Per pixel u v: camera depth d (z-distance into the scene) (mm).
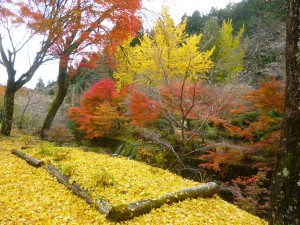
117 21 8320
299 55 2361
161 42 12102
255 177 8078
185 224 4215
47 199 4918
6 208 4438
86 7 8000
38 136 13172
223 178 9750
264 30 17172
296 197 2311
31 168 6535
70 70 10930
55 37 8805
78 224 4113
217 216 4770
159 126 12266
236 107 9281
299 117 2346
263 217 7348
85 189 5145
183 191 5191
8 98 10812
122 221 4148
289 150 2395
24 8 8148
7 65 10398
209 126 11836
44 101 21594
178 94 8992
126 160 7672
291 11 2469
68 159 6984
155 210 4535
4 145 8953
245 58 20516
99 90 13758
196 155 10578
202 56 12789
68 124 18359
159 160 8562
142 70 12406
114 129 15000
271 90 7637
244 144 9875
